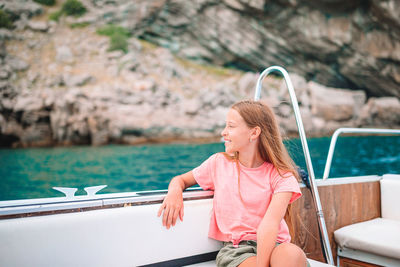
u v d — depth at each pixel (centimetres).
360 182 184
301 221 158
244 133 122
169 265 123
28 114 1095
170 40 1850
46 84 1254
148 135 1137
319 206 152
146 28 1820
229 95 1369
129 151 911
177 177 136
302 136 155
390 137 1130
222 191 126
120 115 1138
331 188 172
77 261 106
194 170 138
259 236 107
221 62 1892
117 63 1456
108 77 1362
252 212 121
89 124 1105
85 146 1068
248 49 1805
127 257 114
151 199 124
